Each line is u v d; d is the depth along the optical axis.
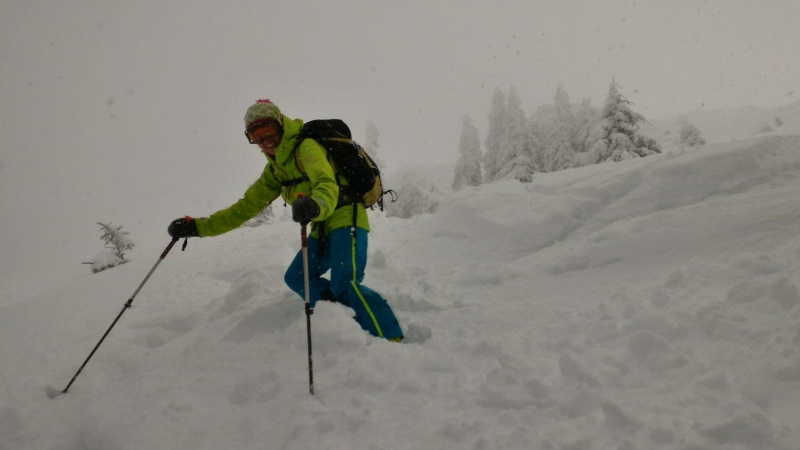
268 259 6.07
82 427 2.33
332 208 2.82
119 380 3.03
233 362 2.87
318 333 2.82
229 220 3.53
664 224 3.72
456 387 2.18
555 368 2.22
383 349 2.63
